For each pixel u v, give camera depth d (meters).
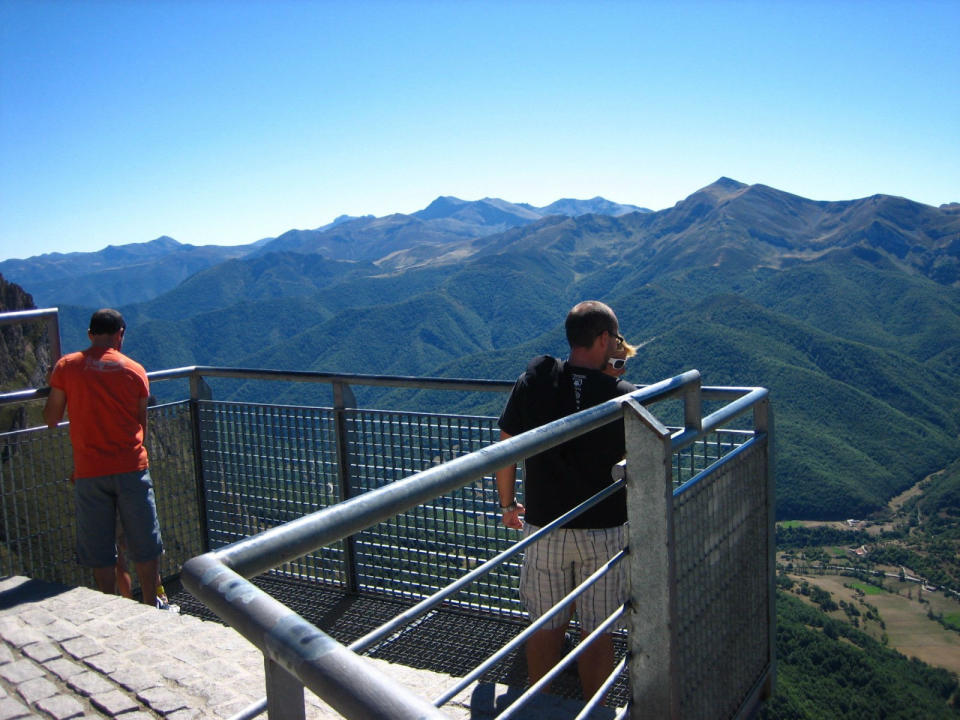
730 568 2.46
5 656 2.75
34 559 3.96
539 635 2.73
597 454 2.64
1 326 3.83
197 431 4.92
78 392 3.90
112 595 3.39
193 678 2.55
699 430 2.16
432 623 3.82
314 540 1.03
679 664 1.99
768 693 2.86
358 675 0.76
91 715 2.32
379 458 4.21
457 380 3.98
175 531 4.82
